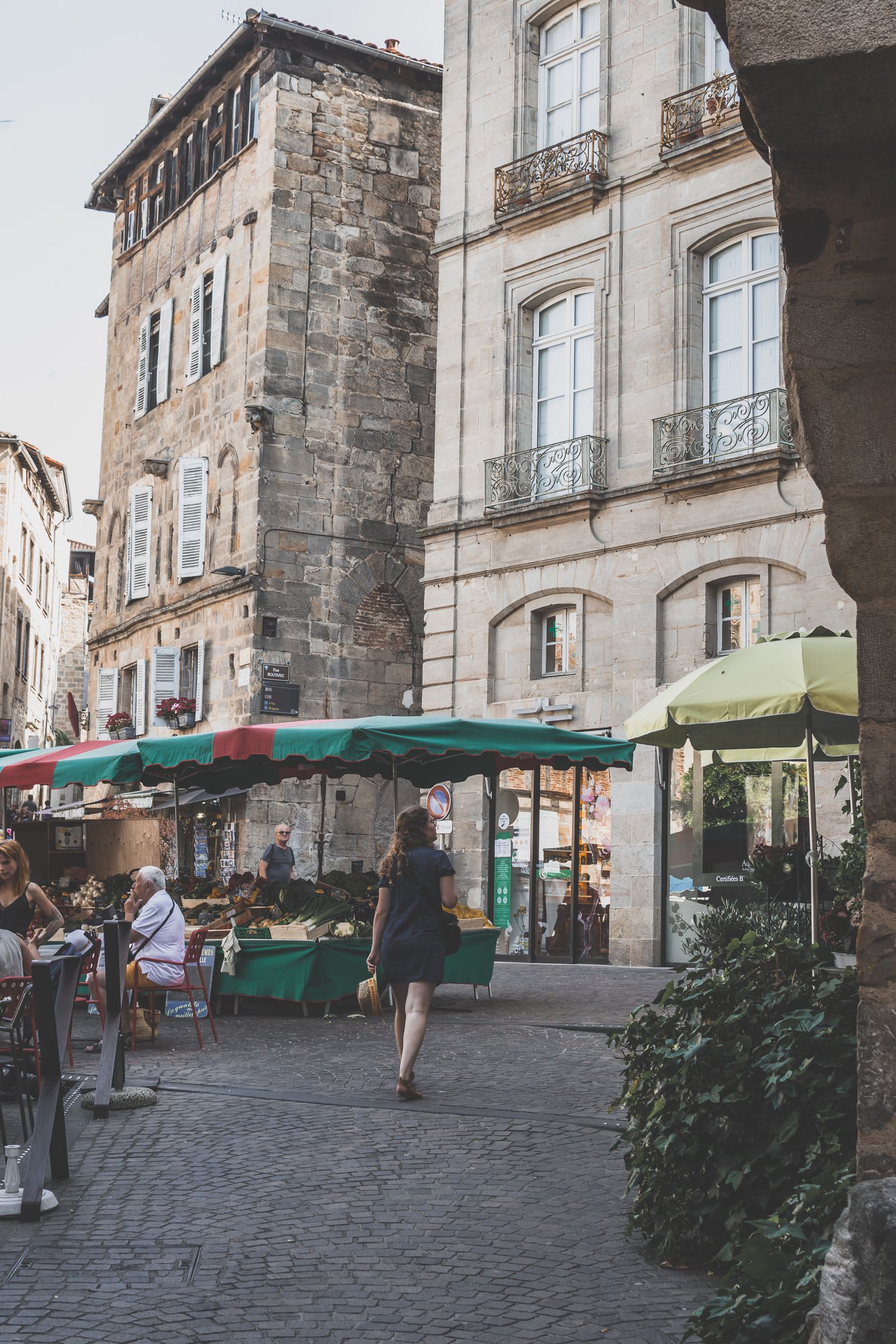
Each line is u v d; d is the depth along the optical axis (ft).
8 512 141.79
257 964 45.11
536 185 73.61
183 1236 19.63
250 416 86.22
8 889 32.99
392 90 93.50
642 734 34.40
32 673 162.20
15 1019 25.70
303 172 89.71
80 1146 25.13
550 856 69.92
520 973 61.93
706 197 65.72
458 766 53.83
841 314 12.08
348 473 89.25
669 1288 17.42
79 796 105.91
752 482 61.82
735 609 63.31
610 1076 32.58
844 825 57.16
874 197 11.88
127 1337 15.72
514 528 72.23
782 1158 17.54
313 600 87.20
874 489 11.99
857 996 18.21
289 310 88.43
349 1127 26.84
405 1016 31.09
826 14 10.01
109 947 28.60
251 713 84.58
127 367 107.24
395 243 92.63
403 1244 19.34
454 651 74.95
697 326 66.49
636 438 67.82
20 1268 18.11
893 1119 11.53
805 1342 12.55
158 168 105.50
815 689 31.53
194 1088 30.99
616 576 67.10
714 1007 19.45
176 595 95.35
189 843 87.97
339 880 49.88
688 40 67.51
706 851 62.59
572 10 74.28
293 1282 17.70
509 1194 21.86
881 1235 10.52
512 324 74.49
